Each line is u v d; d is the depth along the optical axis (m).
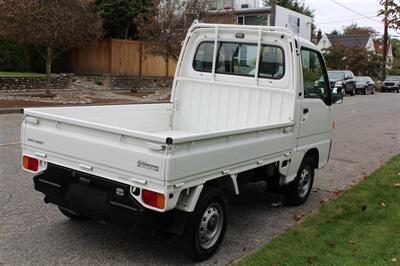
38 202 5.99
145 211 3.99
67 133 4.44
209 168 4.24
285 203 6.61
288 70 5.96
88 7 19.20
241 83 6.35
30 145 4.79
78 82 23.91
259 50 6.18
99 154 4.17
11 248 4.59
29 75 22.19
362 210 6.23
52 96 19.28
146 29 22.47
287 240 5.03
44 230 5.10
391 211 6.21
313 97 6.46
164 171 3.77
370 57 52.34
